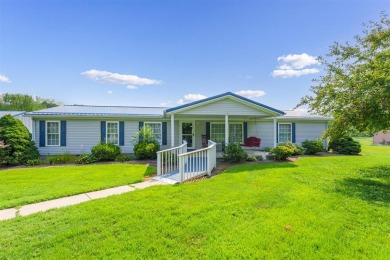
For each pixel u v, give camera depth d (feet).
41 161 38.70
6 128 37.52
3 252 10.27
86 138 48.08
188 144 51.93
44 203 17.43
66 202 17.65
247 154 37.73
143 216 13.98
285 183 21.84
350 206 15.40
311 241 10.82
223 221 13.17
